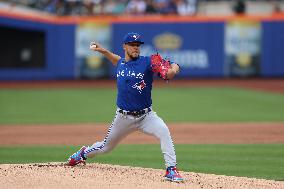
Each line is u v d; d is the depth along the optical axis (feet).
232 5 435.94
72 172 105.91
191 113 236.63
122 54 390.01
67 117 225.76
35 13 386.52
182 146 155.84
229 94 314.35
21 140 168.66
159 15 402.11
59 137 174.40
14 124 205.26
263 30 388.37
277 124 202.18
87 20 392.68
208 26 388.16
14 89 343.46
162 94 316.81
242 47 389.80
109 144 107.45
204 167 123.75
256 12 437.58
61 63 396.37
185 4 419.74
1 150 149.89
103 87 356.59
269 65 390.01
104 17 392.47
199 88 348.59
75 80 398.83
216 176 107.96
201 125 200.85
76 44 394.93
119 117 102.94
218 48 389.19
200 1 435.12
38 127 197.06
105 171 108.47
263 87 350.84
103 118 222.28
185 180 102.06
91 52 396.57
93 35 393.29
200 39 389.39
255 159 134.51
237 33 388.78
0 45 397.39
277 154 141.69
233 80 391.45
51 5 416.05
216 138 171.32
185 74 395.14
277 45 387.75
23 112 243.60
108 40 392.06
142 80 99.91
